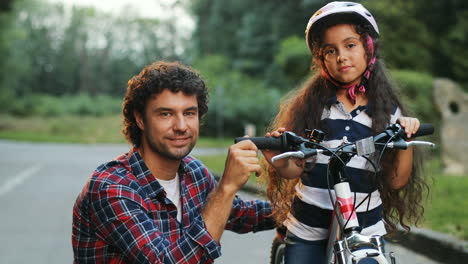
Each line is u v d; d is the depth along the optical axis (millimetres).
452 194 8688
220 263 5637
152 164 2375
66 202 9945
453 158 13680
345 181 2277
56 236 6914
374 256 2133
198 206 2510
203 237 2160
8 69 63688
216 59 52375
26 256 5883
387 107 2680
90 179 2316
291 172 2615
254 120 43594
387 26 21625
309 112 2742
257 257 5859
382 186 2697
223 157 19031
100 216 2256
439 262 5480
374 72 2701
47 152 28344
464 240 5422
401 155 2611
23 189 12047
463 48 23109
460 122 13930
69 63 97438
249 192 10281
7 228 7418
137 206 2262
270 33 48531
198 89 2316
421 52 22203
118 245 2227
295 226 2797
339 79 2627
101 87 100250
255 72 50000
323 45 2627
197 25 62812
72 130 52688
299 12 44281
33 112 67250
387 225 2879
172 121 2279
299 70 24547
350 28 2564
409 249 5984
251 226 2848
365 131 2684
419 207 2836
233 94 45344
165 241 2203
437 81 14344
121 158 2432
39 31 95250
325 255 2727
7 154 26219
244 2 55594
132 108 2371
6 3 24312
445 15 23125
